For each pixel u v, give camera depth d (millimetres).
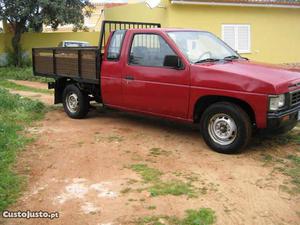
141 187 5180
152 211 4531
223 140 6430
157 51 7094
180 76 6715
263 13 20547
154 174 5605
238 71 6227
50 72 9641
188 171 5711
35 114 9375
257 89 5922
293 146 6793
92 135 7648
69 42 22906
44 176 5582
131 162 6117
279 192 5012
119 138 7414
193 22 18688
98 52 8102
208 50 7227
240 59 7363
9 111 9281
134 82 7434
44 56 9781
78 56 8633
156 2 18391
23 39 23094
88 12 23844
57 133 7805
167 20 18281
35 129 8094
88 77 8469
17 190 5086
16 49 22375
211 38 7703
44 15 20844
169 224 4238
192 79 6562
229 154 6391
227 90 6180
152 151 6633
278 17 21094
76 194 5008
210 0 18375
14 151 6461
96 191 5090
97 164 6051
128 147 6867
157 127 8164
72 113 9086
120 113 9609
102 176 5578
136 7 20672
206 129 6578
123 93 7695
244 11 19953
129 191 5066
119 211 4547
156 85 7066
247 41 20312
